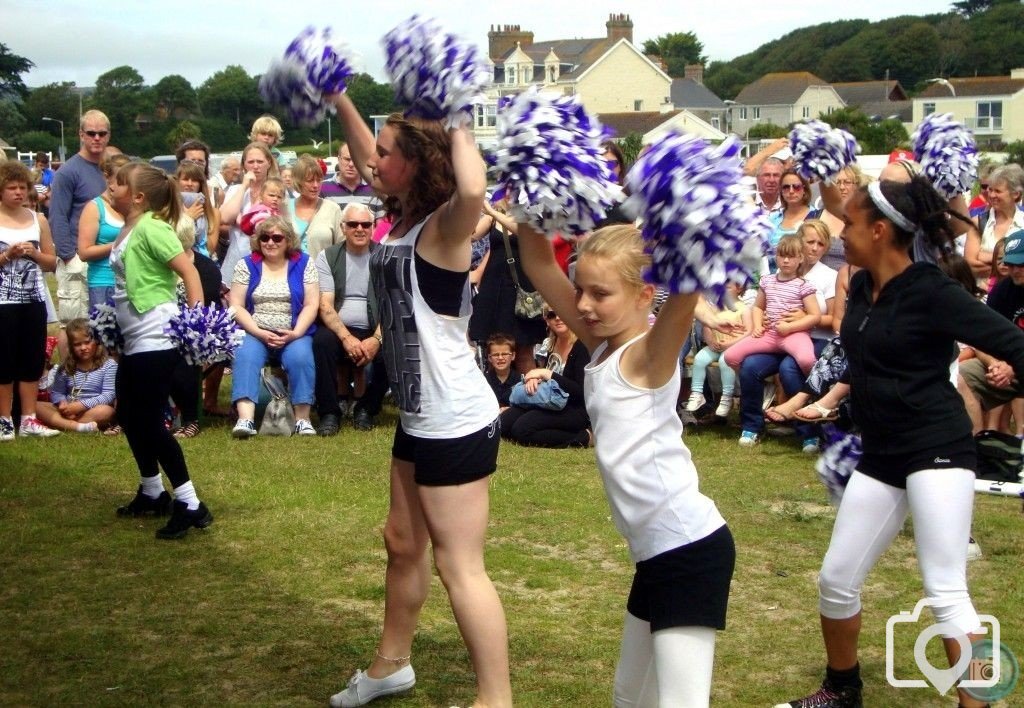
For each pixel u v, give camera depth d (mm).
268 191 9008
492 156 3100
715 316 8344
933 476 3570
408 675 3971
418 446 3537
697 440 8227
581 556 5547
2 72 73250
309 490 6625
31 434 8102
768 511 6332
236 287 8391
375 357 8461
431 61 3256
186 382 8141
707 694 3027
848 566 3713
